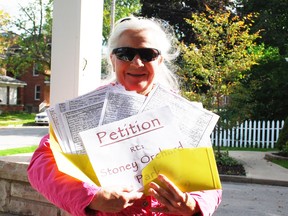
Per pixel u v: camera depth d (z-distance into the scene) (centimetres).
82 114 150
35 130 2383
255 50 1714
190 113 154
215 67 972
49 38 3144
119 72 168
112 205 130
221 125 982
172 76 188
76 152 143
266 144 1531
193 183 137
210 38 988
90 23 400
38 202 414
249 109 1010
